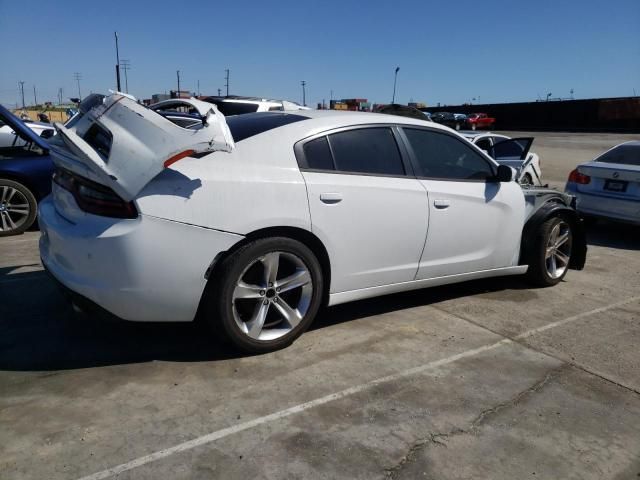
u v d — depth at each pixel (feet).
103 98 10.18
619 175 24.56
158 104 20.07
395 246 12.55
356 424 8.83
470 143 14.57
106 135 9.57
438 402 9.65
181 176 9.66
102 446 7.94
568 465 8.11
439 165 13.70
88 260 9.52
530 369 11.14
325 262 11.60
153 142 9.25
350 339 12.16
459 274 14.35
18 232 21.50
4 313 12.76
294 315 11.20
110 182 9.07
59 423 8.46
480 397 9.91
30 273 15.89
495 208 14.57
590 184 25.88
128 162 9.14
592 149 81.00
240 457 7.86
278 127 11.41
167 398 9.32
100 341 11.44
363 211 11.76
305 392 9.73
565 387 10.46
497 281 17.48
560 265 17.39
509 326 13.46
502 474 7.83
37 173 21.47
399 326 13.08
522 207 15.37
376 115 13.10
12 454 7.67
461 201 13.73
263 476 7.49
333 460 7.91
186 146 9.31
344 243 11.62
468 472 7.83
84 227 9.65
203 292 10.18
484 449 8.38
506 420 9.20
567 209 16.61
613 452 8.48
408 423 8.95
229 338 10.48
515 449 8.42
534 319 14.02
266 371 10.43
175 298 9.82
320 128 11.73
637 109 136.98
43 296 13.92
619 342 12.75
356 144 12.16
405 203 12.50
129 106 9.57
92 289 9.53
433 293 15.87
